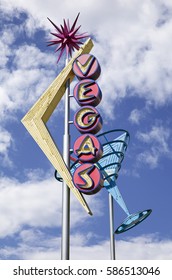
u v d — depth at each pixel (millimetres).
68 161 24828
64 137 25562
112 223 33781
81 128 25719
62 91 27297
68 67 27656
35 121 25609
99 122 25578
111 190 33969
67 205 23359
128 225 31969
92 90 26438
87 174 24141
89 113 25891
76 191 23828
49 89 26766
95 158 24641
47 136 25219
